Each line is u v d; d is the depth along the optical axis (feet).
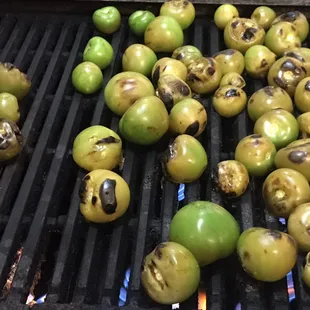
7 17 1.40
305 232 0.86
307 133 1.06
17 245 0.97
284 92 1.12
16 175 1.06
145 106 1.02
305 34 1.30
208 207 0.89
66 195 1.10
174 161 0.99
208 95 1.20
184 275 0.80
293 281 0.90
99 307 0.84
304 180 0.93
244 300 0.86
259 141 1.01
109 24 1.32
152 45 1.27
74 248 0.96
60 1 1.39
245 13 1.39
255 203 1.03
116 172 1.07
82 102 1.21
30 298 0.94
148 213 0.99
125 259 0.97
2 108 1.09
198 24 1.38
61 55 1.31
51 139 1.13
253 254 0.83
